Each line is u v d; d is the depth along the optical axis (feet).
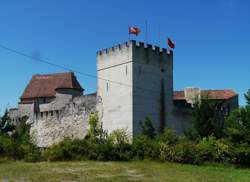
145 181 103.45
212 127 181.98
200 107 186.70
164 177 112.06
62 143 163.22
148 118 193.36
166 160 156.76
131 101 204.23
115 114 212.02
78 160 159.02
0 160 157.17
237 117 164.86
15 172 118.73
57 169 127.85
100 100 220.84
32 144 171.22
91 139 167.94
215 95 258.37
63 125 238.07
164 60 219.61
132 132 201.67
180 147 156.97
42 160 160.35
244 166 155.63
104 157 159.12
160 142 161.17
